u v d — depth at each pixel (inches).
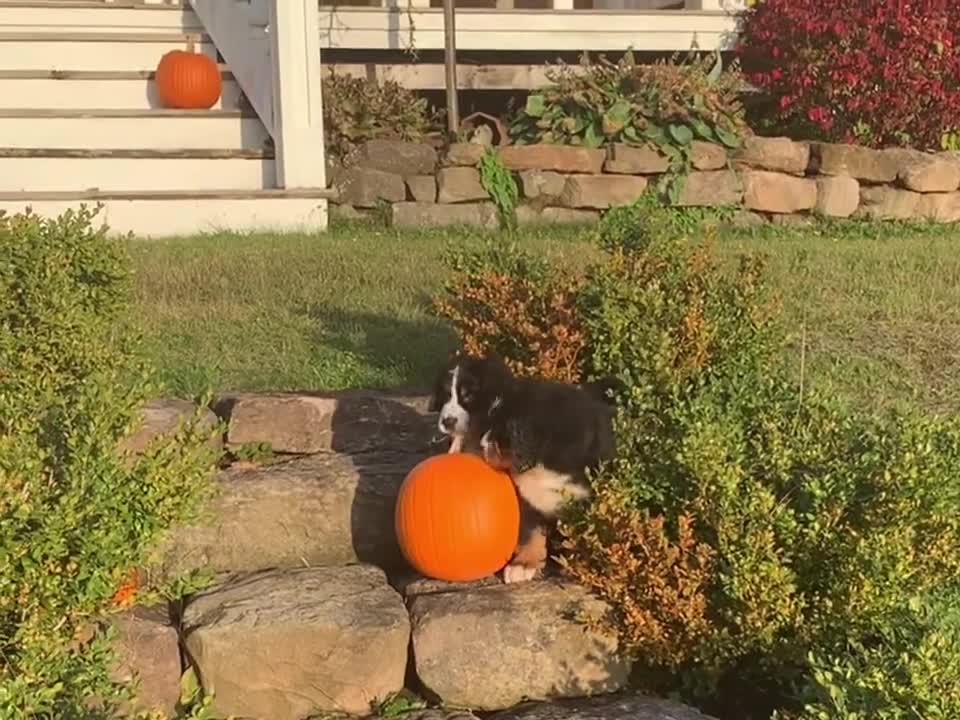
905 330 161.0
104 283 133.7
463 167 247.1
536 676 103.3
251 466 126.3
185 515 95.0
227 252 202.4
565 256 162.1
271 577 111.7
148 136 253.8
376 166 249.9
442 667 102.3
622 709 98.7
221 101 275.0
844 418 113.3
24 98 261.0
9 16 284.0
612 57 309.4
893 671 80.3
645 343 118.1
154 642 100.3
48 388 113.5
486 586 109.3
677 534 106.8
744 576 98.3
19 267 125.0
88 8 288.7
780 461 105.7
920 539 98.6
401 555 119.0
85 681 87.7
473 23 293.6
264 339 159.9
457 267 136.9
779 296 140.1
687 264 127.3
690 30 303.6
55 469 91.5
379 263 195.6
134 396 101.7
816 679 83.7
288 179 242.2
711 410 109.4
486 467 111.7
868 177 257.0
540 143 256.4
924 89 268.2
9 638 83.4
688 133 251.4
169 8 294.2
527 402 110.6
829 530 99.0
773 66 286.2
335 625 100.7
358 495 117.6
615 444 110.2
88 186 241.4
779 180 253.8
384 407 134.9
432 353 154.1
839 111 275.3
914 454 99.3
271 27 242.1
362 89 265.6
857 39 269.6
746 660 104.0
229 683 99.7
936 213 257.9
